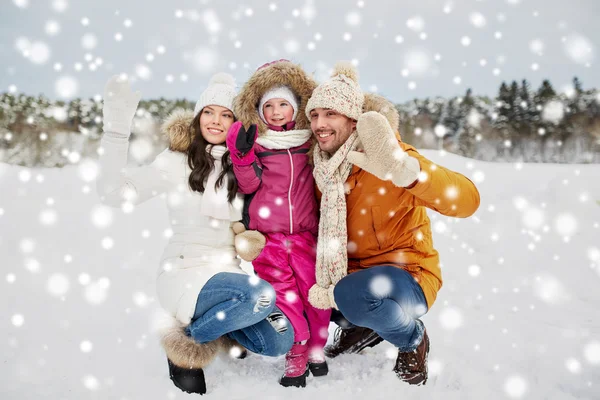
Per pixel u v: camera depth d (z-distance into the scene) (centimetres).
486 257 391
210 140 199
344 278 176
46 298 279
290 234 200
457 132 2088
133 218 567
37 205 601
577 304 277
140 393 169
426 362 181
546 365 192
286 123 212
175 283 178
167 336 171
